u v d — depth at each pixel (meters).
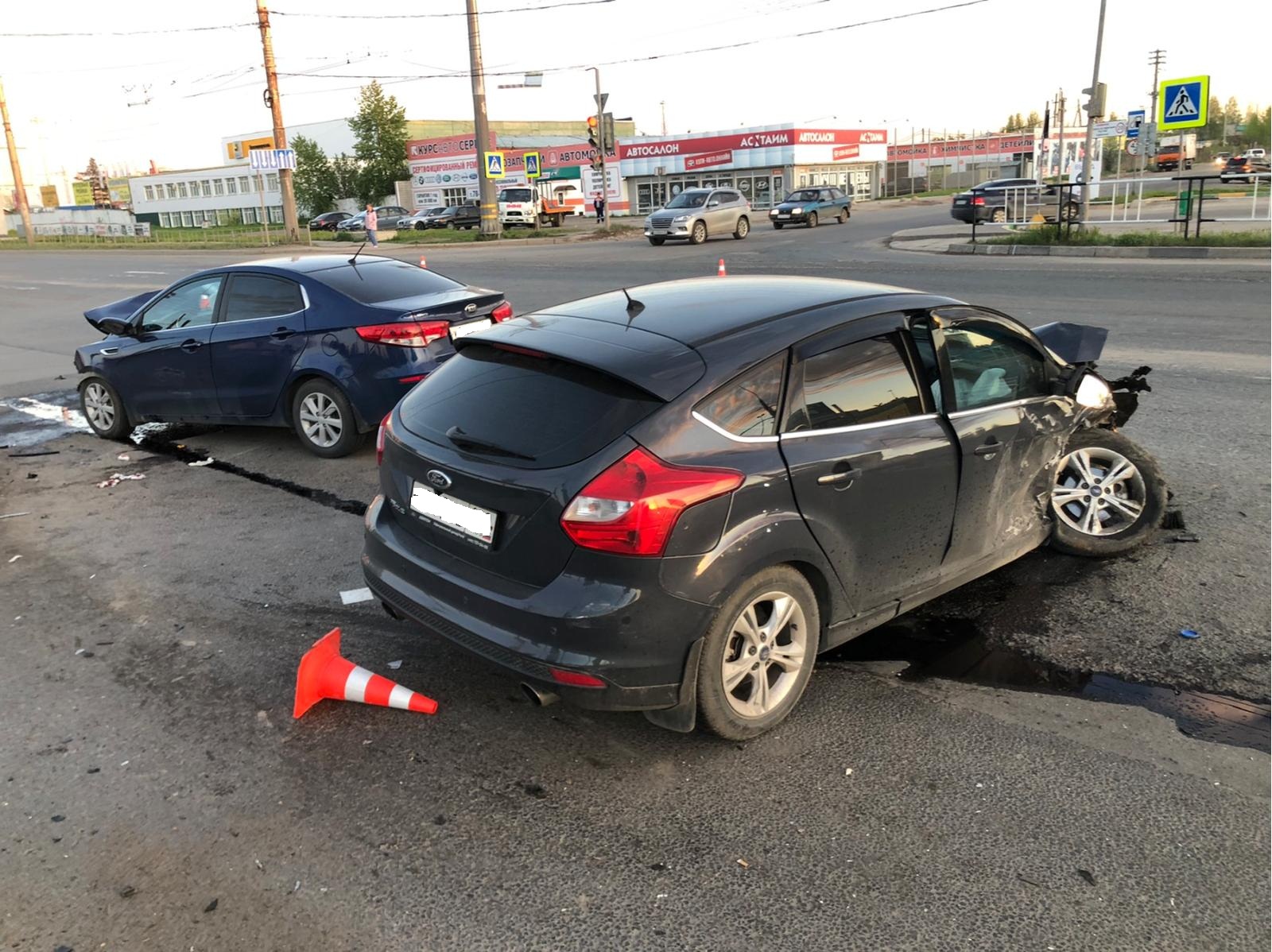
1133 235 20.66
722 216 30.39
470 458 3.24
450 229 47.28
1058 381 4.46
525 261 25.36
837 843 2.81
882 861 2.73
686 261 22.91
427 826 2.95
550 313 3.82
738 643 3.23
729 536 3.02
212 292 7.38
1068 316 11.95
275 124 39.28
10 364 12.45
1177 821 2.87
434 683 3.82
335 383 6.82
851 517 3.38
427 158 67.38
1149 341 10.30
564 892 2.65
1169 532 5.07
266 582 4.86
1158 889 2.59
